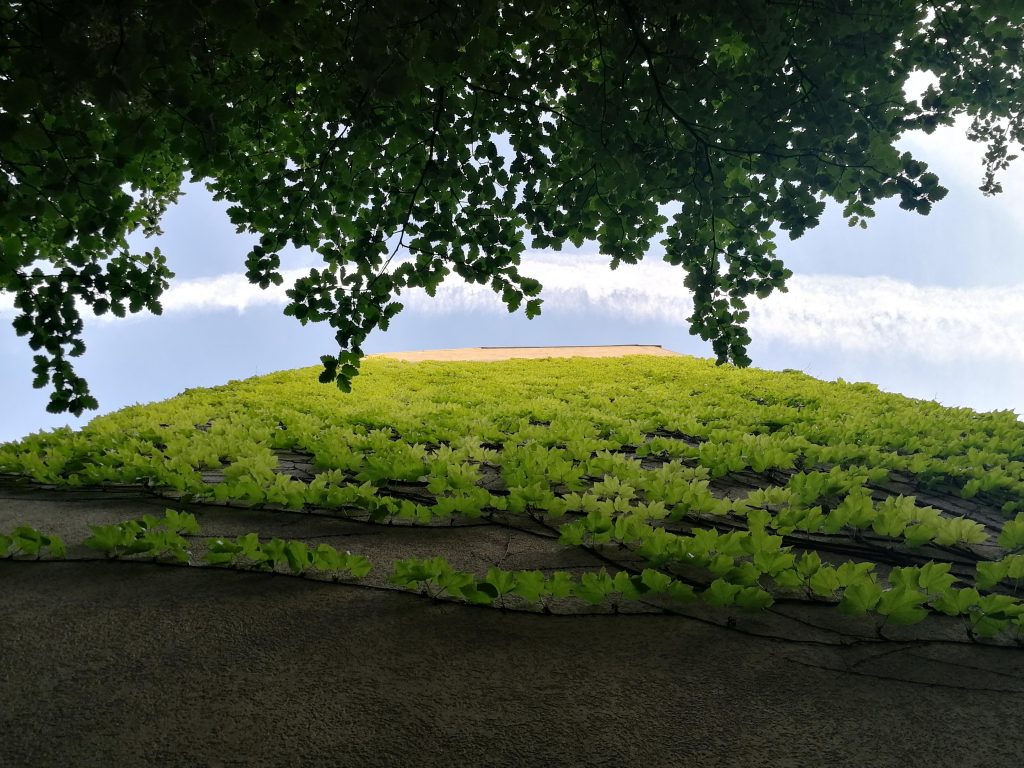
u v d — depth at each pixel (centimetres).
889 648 216
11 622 229
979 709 183
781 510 340
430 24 227
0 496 378
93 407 332
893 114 321
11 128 200
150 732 172
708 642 219
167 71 232
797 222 321
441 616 235
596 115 317
